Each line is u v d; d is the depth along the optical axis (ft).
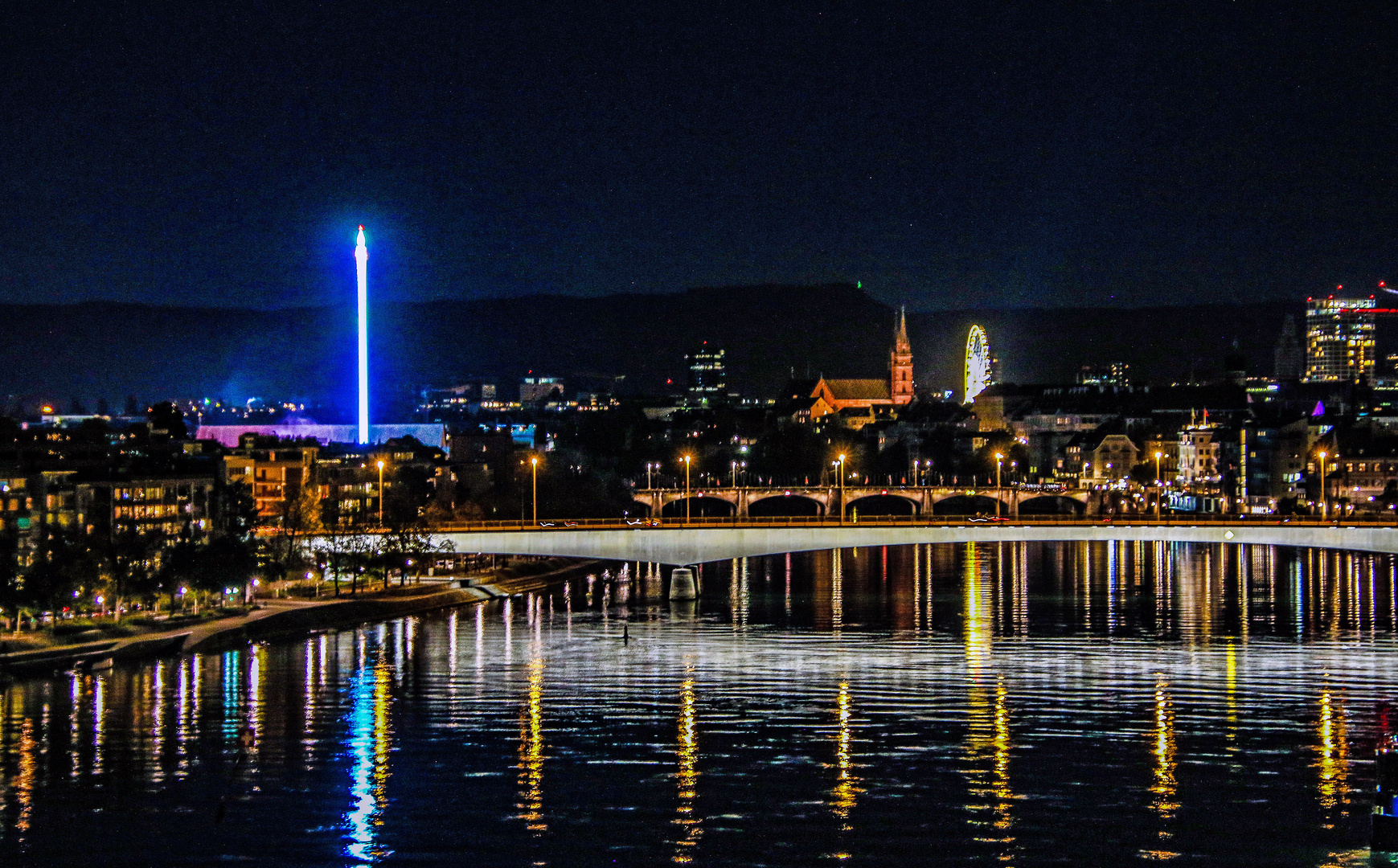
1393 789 513.04
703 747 634.02
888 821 541.34
